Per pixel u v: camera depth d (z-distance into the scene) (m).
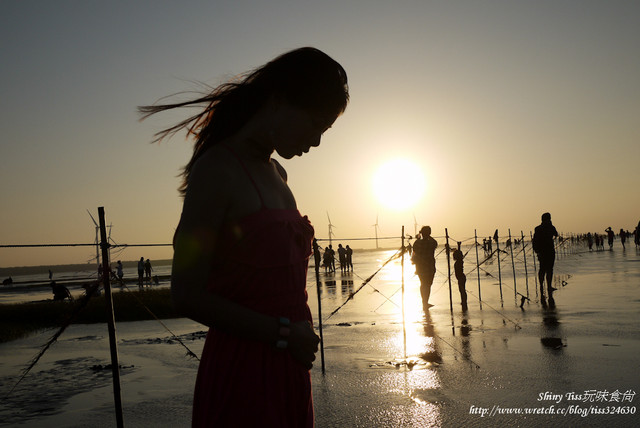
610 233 48.94
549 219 12.96
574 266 27.25
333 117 1.59
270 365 1.47
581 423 4.14
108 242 3.74
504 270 28.61
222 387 1.47
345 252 39.59
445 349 7.39
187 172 1.70
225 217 1.44
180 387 6.01
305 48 1.58
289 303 1.51
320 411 4.75
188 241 1.38
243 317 1.40
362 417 4.52
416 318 11.09
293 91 1.53
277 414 1.46
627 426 4.04
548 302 12.44
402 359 6.86
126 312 15.20
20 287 62.47
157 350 8.70
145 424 4.66
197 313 1.37
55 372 7.24
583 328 8.45
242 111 1.58
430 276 12.66
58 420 4.89
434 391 5.24
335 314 12.61
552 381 5.37
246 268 1.45
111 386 6.21
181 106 1.66
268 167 1.65
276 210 1.50
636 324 8.60
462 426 4.19
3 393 6.05
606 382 5.23
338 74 1.59
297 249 1.56
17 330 12.92
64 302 20.11
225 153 1.48
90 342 10.28
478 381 5.53
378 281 27.19
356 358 7.06
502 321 9.87
